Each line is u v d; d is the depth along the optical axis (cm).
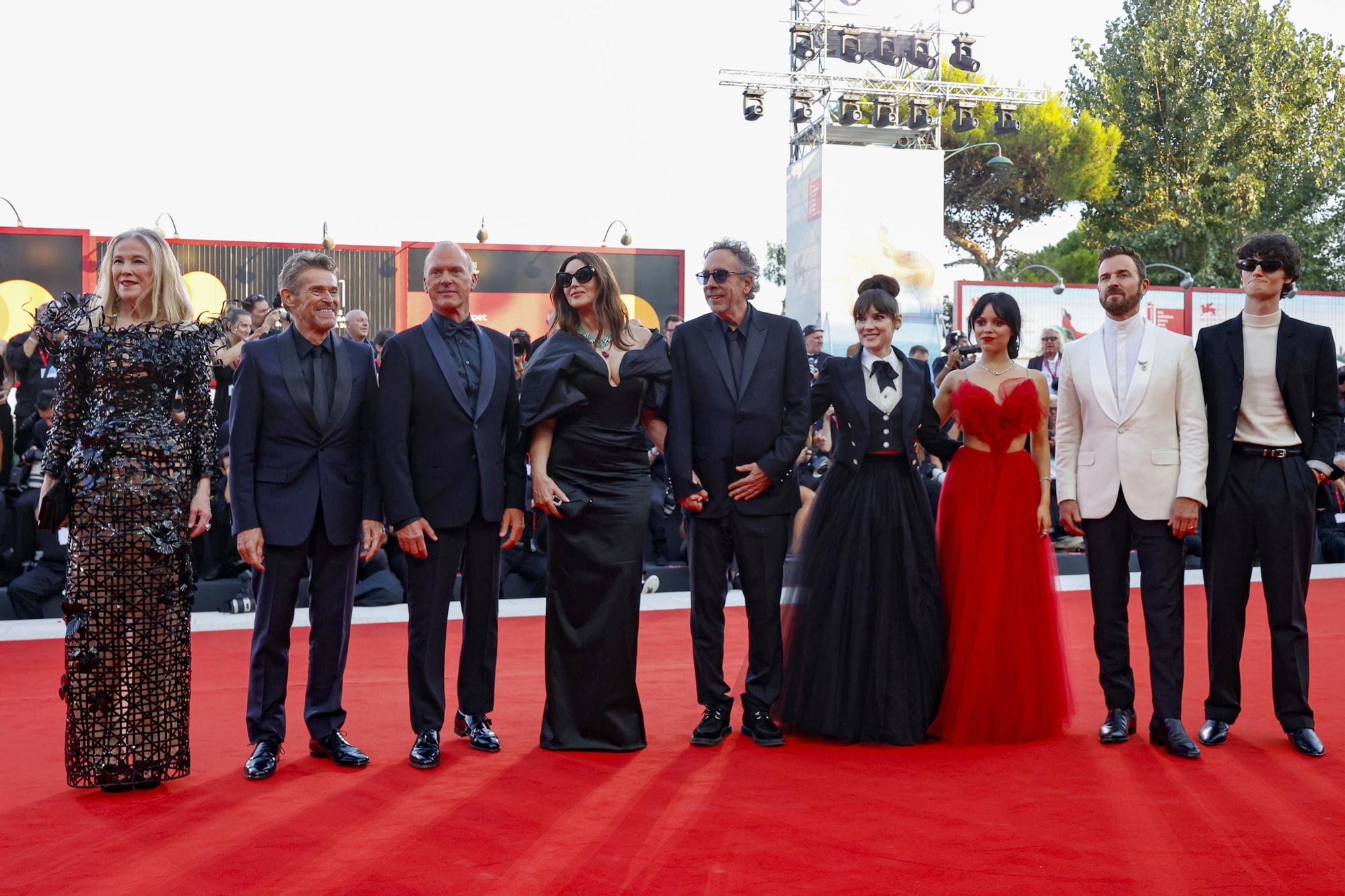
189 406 354
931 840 283
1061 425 426
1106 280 412
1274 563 389
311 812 309
